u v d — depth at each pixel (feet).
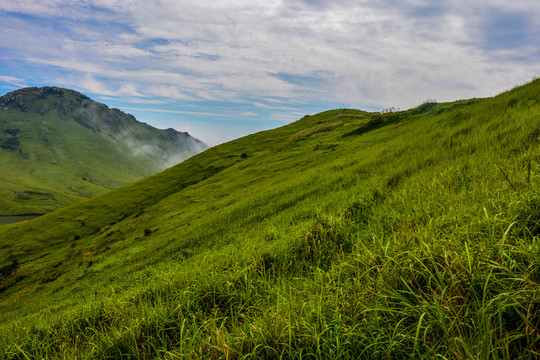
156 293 13.89
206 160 216.33
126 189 215.10
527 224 7.98
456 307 6.11
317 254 13.57
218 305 11.07
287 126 260.83
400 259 8.16
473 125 40.40
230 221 53.57
